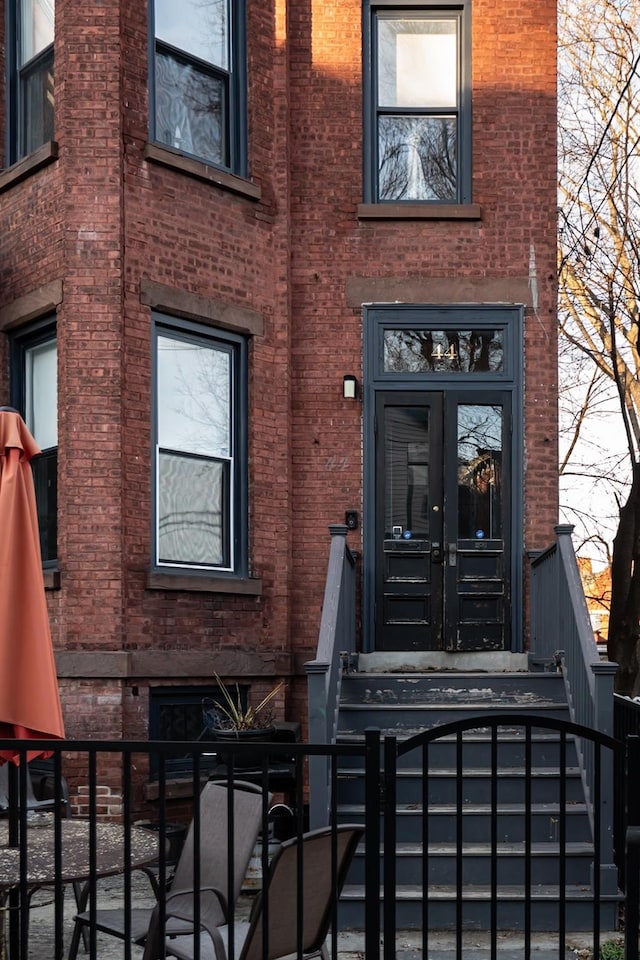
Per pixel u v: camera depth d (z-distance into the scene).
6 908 4.50
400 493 9.95
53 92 9.21
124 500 8.48
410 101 10.40
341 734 7.52
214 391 9.45
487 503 9.95
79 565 8.37
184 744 3.56
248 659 9.16
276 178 9.90
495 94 10.22
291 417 9.94
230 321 9.39
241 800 5.01
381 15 10.44
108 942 6.17
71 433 8.48
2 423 5.74
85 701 8.22
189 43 9.54
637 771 3.71
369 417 9.96
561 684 8.11
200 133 9.57
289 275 9.96
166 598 8.71
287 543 9.66
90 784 3.53
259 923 3.92
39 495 9.09
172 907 5.04
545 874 6.67
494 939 3.79
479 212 10.04
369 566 9.80
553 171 10.16
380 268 10.07
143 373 8.73
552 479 9.94
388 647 9.79
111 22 8.72
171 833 7.66
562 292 16.89
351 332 10.03
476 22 10.23
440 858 6.68
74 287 8.56
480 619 9.80
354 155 10.16
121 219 8.64
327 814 6.72
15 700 5.35
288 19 10.14
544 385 10.00
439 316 10.04
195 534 9.20
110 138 8.66
